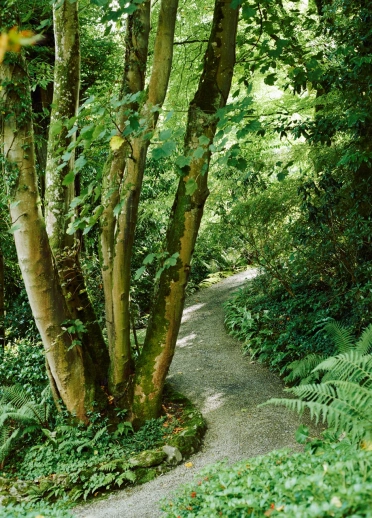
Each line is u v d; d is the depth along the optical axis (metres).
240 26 8.93
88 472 5.41
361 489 2.01
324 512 1.94
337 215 7.53
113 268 6.06
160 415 6.55
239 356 8.90
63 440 5.93
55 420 6.42
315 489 2.24
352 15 6.69
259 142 9.48
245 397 7.08
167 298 6.23
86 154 4.89
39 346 7.79
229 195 9.21
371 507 1.91
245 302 10.50
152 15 9.09
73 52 6.41
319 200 7.91
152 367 6.32
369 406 3.52
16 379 7.07
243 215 8.70
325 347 7.08
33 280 5.80
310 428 5.78
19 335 9.69
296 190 8.34
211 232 9.99
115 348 6.36
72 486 5.33
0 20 4.92
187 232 6.03
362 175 7.25
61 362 6.09
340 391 3.79
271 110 9.29
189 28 9.59
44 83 8.44
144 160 5.83
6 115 5.38
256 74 9.54
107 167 5.93
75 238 6.84
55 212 6.57
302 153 8.17
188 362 8.88
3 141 5.45
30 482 5.43
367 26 6.07
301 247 8.66
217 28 5.80
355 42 6.13
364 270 7.05
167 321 6.26
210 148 3.83
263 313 9.45
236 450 5.58
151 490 5.05
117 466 5.41
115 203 6.02
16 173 5.47
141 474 5.36
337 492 2.05
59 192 6.55
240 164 3.81
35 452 5.89
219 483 3.11
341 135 7.98
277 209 8.49
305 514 1.94
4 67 5.27
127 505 4.82
